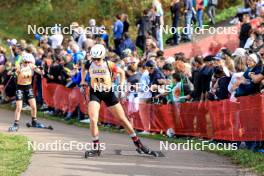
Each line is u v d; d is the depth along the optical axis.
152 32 51.19
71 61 42.47
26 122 37.69
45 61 44.91
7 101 48.91
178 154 26.06
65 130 34.78
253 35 38.19
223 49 32.25
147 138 32.84
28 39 68.12
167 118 32.97
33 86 45.94
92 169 21.98
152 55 37.00
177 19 53.78
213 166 23.05
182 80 32.47
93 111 24.91
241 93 26.64
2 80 49.38
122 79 25.39
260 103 24.75
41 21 70.31
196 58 32.06
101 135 33.47
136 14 66.88
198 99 31.39
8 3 75.50
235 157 24.50
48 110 44.66
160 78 34.03
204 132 30.17
